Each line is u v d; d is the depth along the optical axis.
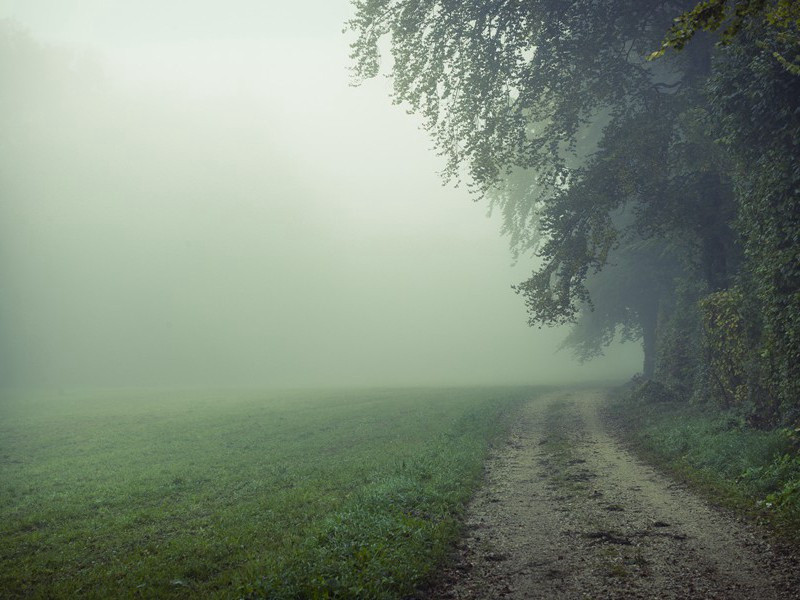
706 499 11.01
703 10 7.22
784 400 14.80
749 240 16.45
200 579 8.23
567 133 24.17
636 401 29.58
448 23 22.23
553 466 15.45
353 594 6.59
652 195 23.94
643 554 8.10
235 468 18.03
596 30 22.38
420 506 10.73
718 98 16.12
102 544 10.33
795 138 13.77
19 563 9.45
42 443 25.59
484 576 7.64
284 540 9.51
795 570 7.11
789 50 13.35
